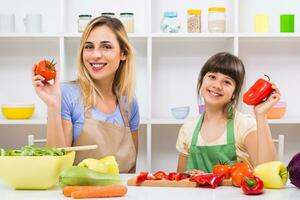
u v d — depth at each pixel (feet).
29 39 11.25
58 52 11.39
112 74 6.93
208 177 5.22
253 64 11.37
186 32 10.54
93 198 4.72
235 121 7.09
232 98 7.13
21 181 5.07
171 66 11.37
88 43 6.84
